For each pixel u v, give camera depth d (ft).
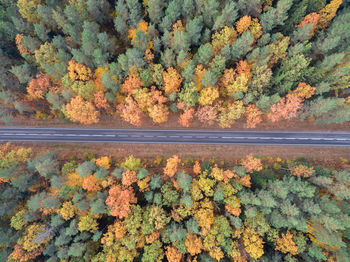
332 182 139.44
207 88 141.28
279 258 129.80
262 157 174.50
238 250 126.41
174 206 142.20
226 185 136.77
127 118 157.28
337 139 173.27
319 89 142.82
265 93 149.48
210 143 179.73
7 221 150.61
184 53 131.23
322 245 127.85
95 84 147.84
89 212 136.98
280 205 130.72
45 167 141.28
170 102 167.12
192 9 141.18
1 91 154.20
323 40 144.36
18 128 183.73
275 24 140.36
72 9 135.85
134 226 130.72
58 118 182.80
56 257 136.26
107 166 155.12
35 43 142.72
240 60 142.10
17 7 151.53
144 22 146.00
